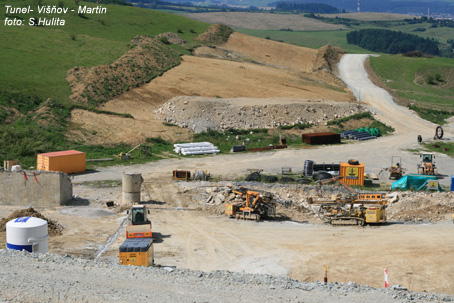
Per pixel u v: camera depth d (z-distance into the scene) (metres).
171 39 128.25
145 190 48.97
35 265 21.91
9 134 62.66
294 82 106.00
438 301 19.94
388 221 39.34
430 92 119.44
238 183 50.81
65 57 97.00
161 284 20.47
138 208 34.31
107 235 34.66
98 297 18.77
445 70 133.12
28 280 20.03
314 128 80.00
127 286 20.06
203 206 43.25
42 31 112.12
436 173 56.25
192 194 47.66
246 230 36.56
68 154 55.66
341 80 120.06
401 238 34.25
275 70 116.31
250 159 64.56
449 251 31.55
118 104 82.25
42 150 61.66
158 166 60.28
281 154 67.50
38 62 92.00
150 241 27.50
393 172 55.19
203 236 35.12
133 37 130.50
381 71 132.88
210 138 72.94
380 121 86.00
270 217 39.97
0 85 77.62
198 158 64.88
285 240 34.28
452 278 27.48
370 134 78.94
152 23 146.88
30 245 25.39
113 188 50.09
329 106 86.38
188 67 103.44
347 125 82.44
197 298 19.12
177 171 53.88
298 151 69.31
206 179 54.06
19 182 42.53
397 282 27.03
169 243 33.53
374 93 107.75
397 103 99.94
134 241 27.47
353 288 21.00
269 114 80.81
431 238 34.12
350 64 136.62
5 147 60.06
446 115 96.94
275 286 20.84
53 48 101.12
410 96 111.62
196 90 91.75
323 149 70.62
